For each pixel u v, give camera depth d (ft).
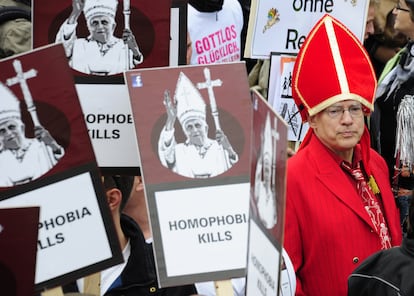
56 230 22.44
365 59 30.71
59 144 22.44
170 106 23.95
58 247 22.39
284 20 40.27
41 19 27.20
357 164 31.12
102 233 22.56
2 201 22.31
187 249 23.44
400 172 38.32
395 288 25.03
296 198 30.37
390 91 38.58
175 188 23.63
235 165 23.80
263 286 19.67
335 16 40.40
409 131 38.01
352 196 30.48
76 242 22.44
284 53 40.42
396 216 31.58
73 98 22.45
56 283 22.40
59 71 22.40
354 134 30.27
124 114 27.22
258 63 44.98
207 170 23.77
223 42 43.55
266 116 19.01
